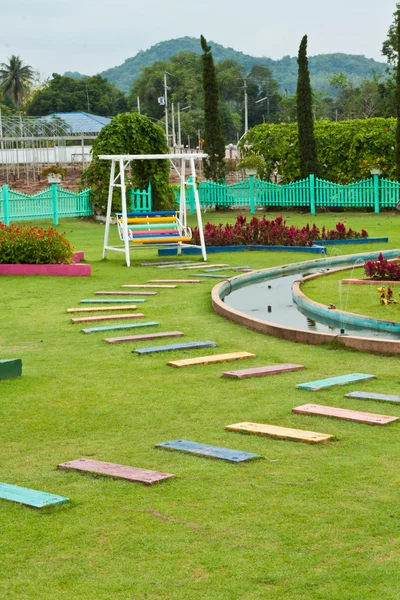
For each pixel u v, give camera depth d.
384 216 28.72
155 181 27.31
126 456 5.50
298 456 5.39
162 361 8.44
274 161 34.00
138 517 4.44
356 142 31.86
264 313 11.57
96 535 4.23
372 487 4.79
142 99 132.50
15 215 25.67
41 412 6.64
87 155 65.94
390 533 4.15
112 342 9.37
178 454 5.49
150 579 3.76
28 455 5.59
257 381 7.55
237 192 32.12
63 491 4.86
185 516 4.43
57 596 3.63
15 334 9.99
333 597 3.55
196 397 7.01
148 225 17.83
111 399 7.00
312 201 30.67
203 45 32.78
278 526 4.27
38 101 123.94
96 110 127.88
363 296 12.30
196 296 12.80
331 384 7.26
